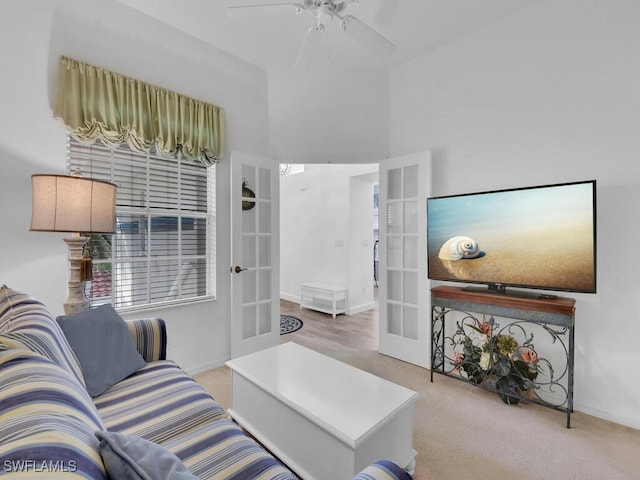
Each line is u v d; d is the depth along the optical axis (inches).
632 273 80.7
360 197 209.2
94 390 59.2
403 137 129.6
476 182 108.6
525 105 98.0
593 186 78.7
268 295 133.5
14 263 80.2
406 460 63.2
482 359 95.1
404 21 104.2
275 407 66.2
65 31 86.7
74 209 69.1
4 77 78.5
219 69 119.5
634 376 80.4
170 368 72.5
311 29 77.9
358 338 153.6
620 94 82.4
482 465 67.1
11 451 16.3
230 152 122.3
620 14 82.3
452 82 114.9
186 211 114.5
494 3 96.2
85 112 87.6
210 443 46.8
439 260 109.1
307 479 58.7
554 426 80.9
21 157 80.7
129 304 102.3
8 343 36.9
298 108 135.6
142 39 100.7
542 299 86.3
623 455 70.2
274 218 132.8
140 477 21.7
